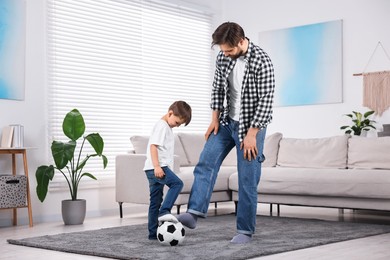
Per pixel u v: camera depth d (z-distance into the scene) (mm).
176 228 3551
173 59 6875
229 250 3367
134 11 6426
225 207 6520
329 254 3305
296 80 6852
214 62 7457
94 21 5973
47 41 5516
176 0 6840
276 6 7055
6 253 3479
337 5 6582
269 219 5086
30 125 5324
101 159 5957
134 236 4000
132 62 6363
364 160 5352
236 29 3438
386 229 4371
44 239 3932
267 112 3494
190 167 5781
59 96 5605
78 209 5051
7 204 4742
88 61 5891
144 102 6469
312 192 4965
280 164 5887
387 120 6219
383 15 6270
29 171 5289
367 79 6340
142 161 5371
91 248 3506
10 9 5172
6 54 5133
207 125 7344
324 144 5676
